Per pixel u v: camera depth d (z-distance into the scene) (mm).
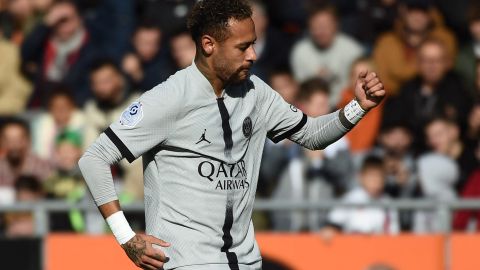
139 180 31344
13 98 38625
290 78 34688
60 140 33156
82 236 28906
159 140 16797
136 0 40062
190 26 16969
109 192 16812
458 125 33562
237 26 16594
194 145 16859
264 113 17594
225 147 16969
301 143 18172
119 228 16750
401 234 28953
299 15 39531
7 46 39062
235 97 17109
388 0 39062
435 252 28922
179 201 16953
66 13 38562
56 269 28844
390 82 37094
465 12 38094
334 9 36969
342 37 36844
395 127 31766
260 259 17578
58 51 38688
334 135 17781
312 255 29062
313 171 30984
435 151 32125
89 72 36406
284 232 29422
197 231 16938
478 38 37594
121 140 16641
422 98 34031
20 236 28828
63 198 32094
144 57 36812
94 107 34156
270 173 31203
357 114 17500
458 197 31719
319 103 31750
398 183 31281
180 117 16766
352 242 29016
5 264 28797
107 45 39125
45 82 38406
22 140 33500
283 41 37844
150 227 17234
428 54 34094
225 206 17000
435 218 29062
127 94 35406
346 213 29625
